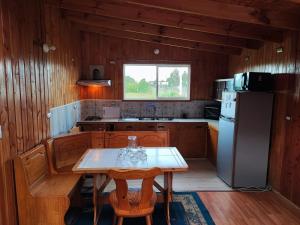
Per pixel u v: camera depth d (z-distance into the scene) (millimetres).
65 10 4293
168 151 3191
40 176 2928
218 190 3836
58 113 3963
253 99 3740
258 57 4348
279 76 3674
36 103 3070
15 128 2529
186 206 3307
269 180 3924
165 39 5219
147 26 4453
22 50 2711
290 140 3428
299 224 2918
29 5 2908
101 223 2941
